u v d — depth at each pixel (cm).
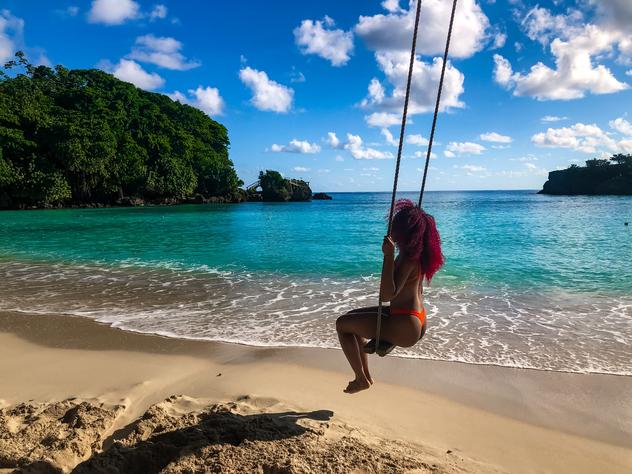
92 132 6562
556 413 426
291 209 6203
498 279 1092
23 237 2355
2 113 5897
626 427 400
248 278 1161
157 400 446
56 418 399
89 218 4138
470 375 519
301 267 1320
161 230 2800
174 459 309
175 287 1058
